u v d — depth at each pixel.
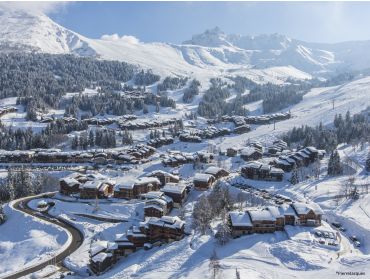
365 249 119.50
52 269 122.12
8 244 147.62
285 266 103.56
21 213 168.25
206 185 187.88
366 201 156.00
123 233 148.75
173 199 173.50
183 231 134.62
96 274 115.75
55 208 173.62
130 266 115.00
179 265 109.19
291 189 181.62
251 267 102.12
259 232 127.94
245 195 173.38
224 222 128.50
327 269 99.88
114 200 182.75
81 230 152.62
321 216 134.62
